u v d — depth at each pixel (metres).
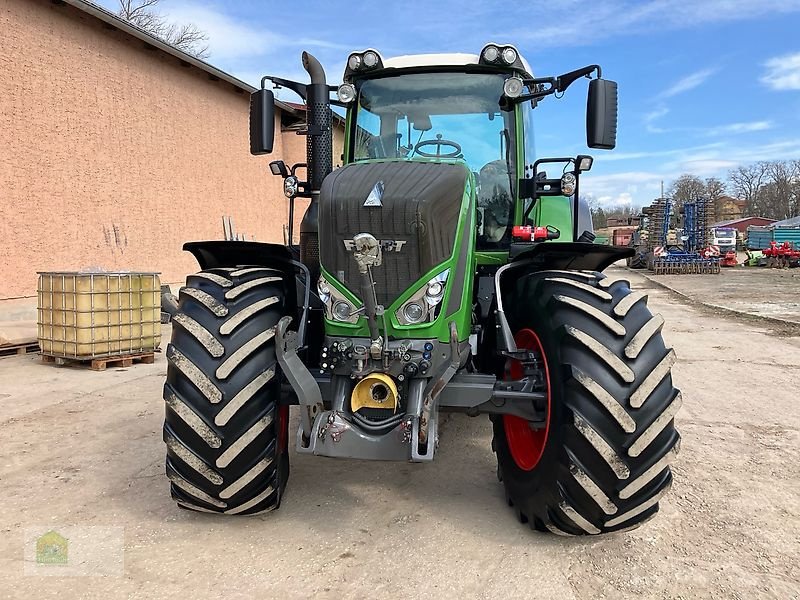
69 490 3.51
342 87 4.03
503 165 4.04
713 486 3.59
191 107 13.00
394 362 2.79
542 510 2.84
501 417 3.31
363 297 2.70
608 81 3.46
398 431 2.71
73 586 2.54
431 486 3.60
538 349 3.02
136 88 11.41
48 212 9.58
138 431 4.61
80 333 6.82
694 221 27.33
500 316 2.99
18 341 7.71
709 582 2.59
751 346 8.34
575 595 2.49
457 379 2.94
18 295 9.10
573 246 3.05
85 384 6.18
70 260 9.98
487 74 4.05
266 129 3.82
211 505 2.92
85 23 10.19
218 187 13.99
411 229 2.78
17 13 8.98
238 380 2.74
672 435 2.71
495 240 4.06
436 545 2.89
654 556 2.80
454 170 3.05
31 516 3.18
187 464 2.76
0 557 2.77
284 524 3.09
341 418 2.78
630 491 2.63
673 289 17.80
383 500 3.39
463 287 2.96
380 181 2.90
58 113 9.72
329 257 2.90
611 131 3.47
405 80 4.11
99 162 10.55
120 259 11.05
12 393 5.79
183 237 12.82
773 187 75.50
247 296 2.91
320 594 2.49
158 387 6.06
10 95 8.91
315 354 3.35
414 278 2.81
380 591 2.51
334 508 3.29
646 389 2.61
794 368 6.91
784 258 30.38
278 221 16.55
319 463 3.97
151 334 7.40
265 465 2.82
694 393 5.77
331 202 2.87
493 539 2.95
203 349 2.77
